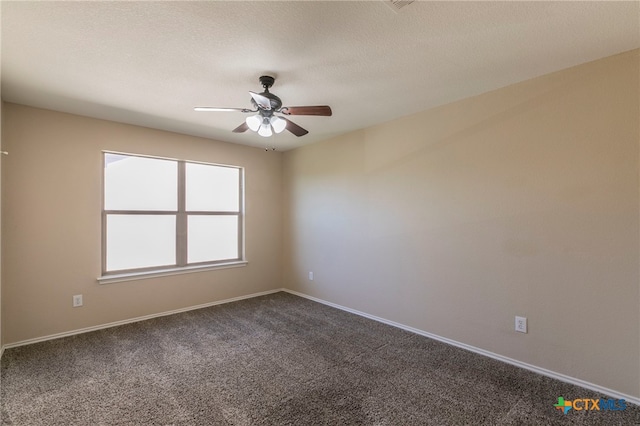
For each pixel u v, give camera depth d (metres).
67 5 1.55
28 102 2.89
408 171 3.32
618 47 2.00
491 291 2.68
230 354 2.76
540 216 2.41
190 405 2.03
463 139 2.87
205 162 4.21
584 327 2.21
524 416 1.92
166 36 1.85
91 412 1.95
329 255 4.27
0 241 2.66
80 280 3.25
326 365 2.57
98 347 2.88
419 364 2.58
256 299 4.54
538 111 2.42
